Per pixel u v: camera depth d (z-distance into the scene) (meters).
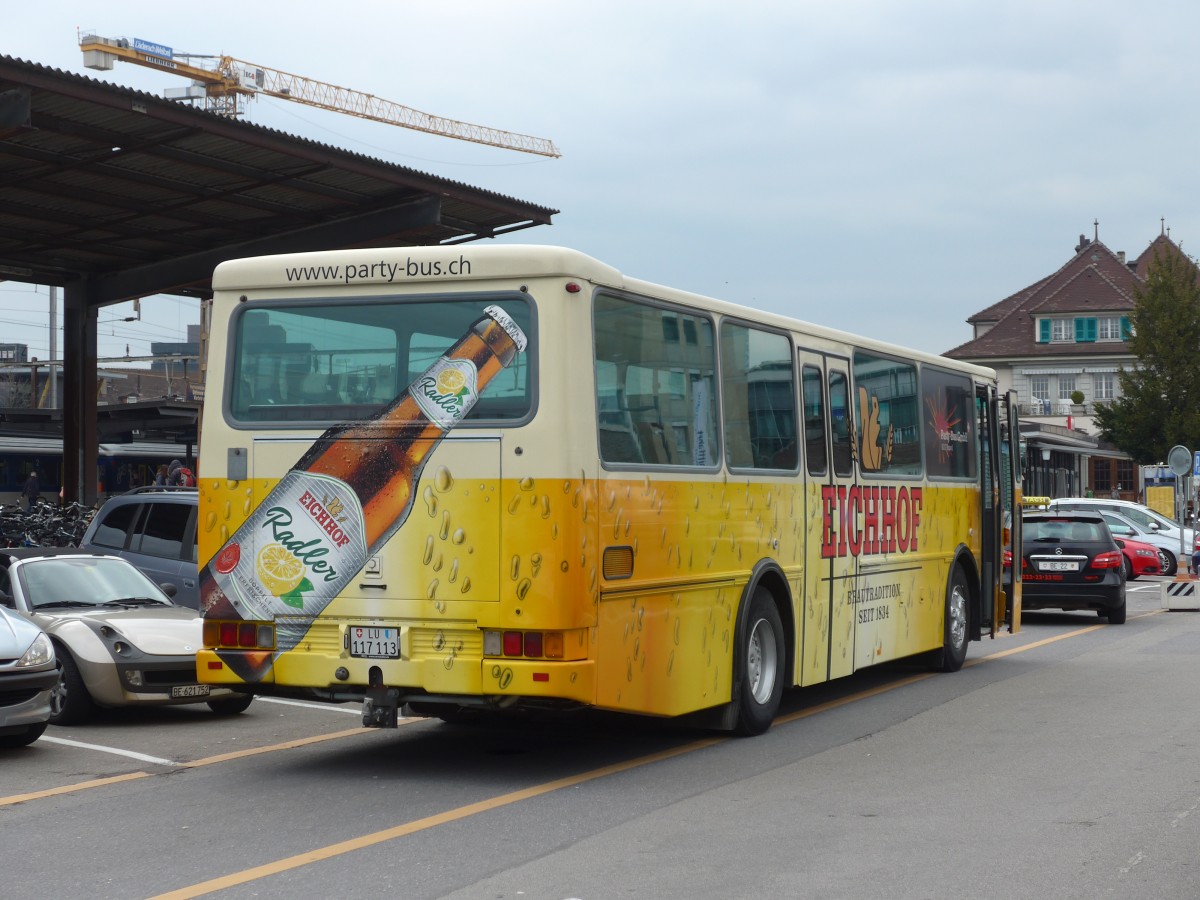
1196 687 14.02
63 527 27.91
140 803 8.52
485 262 8.95
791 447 11.65
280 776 9.44
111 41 97.06
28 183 24.75
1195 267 62.84
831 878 6.65
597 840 7.47
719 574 10.38
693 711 10.24
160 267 31.48
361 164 24.38
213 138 22.44
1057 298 89.75
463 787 8.99
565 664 8.60
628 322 9.41
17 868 6.91
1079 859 7.01
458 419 8.91
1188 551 36.06
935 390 15.02
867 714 12.30
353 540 9.09
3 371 84.44
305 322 9.38
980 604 16.23
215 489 9.46
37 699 10.34
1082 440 66.31
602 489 8.92
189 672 12.01
